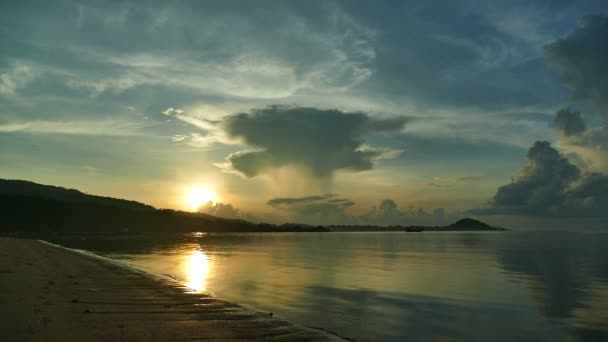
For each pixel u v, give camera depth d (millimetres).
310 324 14195
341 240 135000
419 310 17219
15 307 12695
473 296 20984
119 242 94188
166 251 59719
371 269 34719
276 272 31609
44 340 9469
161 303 15547
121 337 10203
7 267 22797
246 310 14883
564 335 13383
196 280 26031
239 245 86750
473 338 12945
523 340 12773
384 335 13078
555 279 27969
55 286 18047
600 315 16422
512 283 26094
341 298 19938
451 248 75812
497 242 110938
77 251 51469
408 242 114000
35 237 127688
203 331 11406
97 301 15109
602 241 113750
